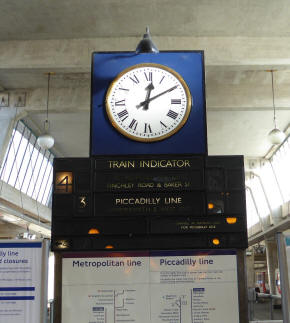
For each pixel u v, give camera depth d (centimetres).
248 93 2497
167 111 609
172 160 565
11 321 521
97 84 620
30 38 1850
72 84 2473
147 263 540
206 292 534
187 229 545
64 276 539
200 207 552
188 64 629
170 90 614
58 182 557
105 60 629
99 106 614
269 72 2341
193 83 623
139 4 1642
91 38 1856
